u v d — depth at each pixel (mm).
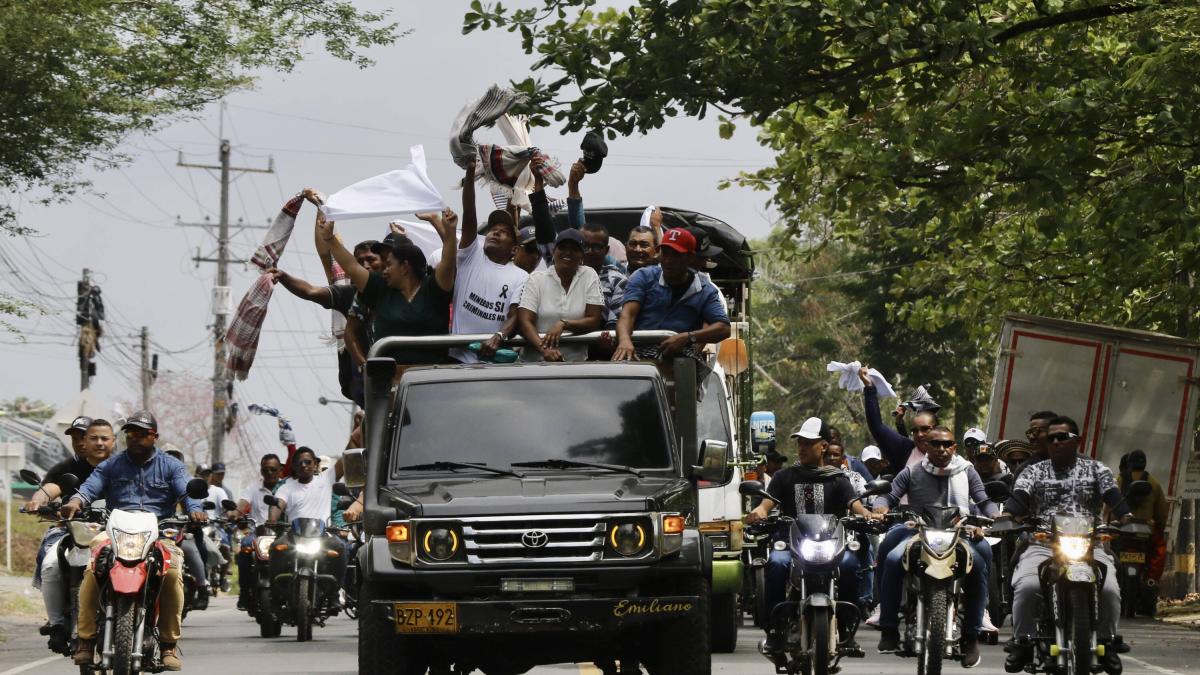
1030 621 36312
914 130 57469
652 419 33812
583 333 36594
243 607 64625
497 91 40594
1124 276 75688
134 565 34281
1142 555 69250
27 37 63938
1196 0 54625
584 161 41906
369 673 31516
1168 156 61219
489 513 31062
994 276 84625
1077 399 72438
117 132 68250
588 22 57562
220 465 87438
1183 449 71812
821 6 53469
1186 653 50719
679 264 37062
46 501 37438
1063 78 57375
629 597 30875
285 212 42906
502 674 34531
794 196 64938
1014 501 36625
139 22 67375
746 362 57562
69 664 47438
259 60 68625
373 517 32219
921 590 36531
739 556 47906
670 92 54906
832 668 36438
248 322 43000
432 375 34594
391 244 41156
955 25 53438
